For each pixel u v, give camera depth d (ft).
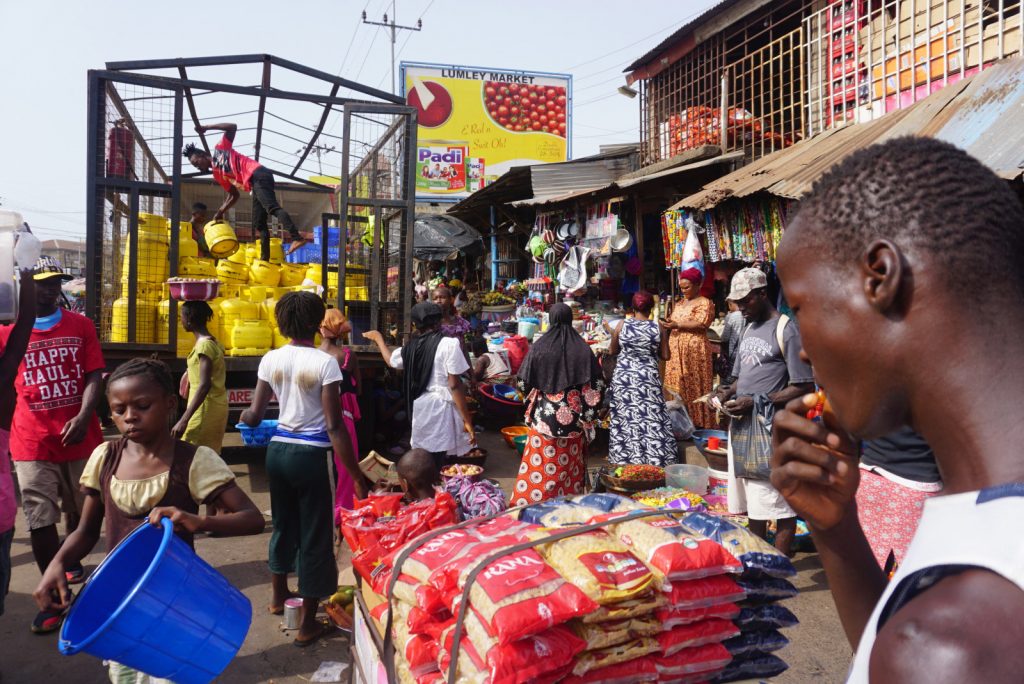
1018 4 20.21
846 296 2.19
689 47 33.58
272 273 24.31
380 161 25.03
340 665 11.08
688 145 33.47
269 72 22.34
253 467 22.82
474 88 67.97
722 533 6.28
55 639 12.12
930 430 2.10
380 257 23.20
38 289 12.87
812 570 14.53
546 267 36.91
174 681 6.87
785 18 28.32
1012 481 1.82
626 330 20.34
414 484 11.82
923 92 22.41
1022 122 15.56
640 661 5.89
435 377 17.63
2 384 9.53
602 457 25.07
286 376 11.89
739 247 22.15
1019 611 1.59
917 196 2.10
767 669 6.59
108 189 20.54
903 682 1.66
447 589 5.90
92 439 13.82
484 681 5.31
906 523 9.36
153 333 21.43
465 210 52.49
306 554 11.65
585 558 5.74
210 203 36.86
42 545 13.26
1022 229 2.08
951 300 2.00
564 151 69.67
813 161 20.39
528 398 17.37
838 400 2.30
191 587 6.77
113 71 20.53
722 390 15.33
